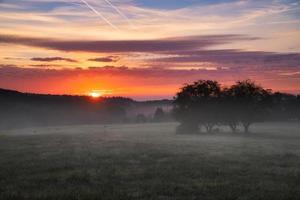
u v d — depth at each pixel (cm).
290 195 1959
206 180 2441
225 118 9531
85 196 1964
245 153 4347
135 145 5700
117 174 2702
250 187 2186
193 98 9612
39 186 2266
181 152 4459
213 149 4916
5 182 2405
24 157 3953
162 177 2572
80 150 4816
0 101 18700
